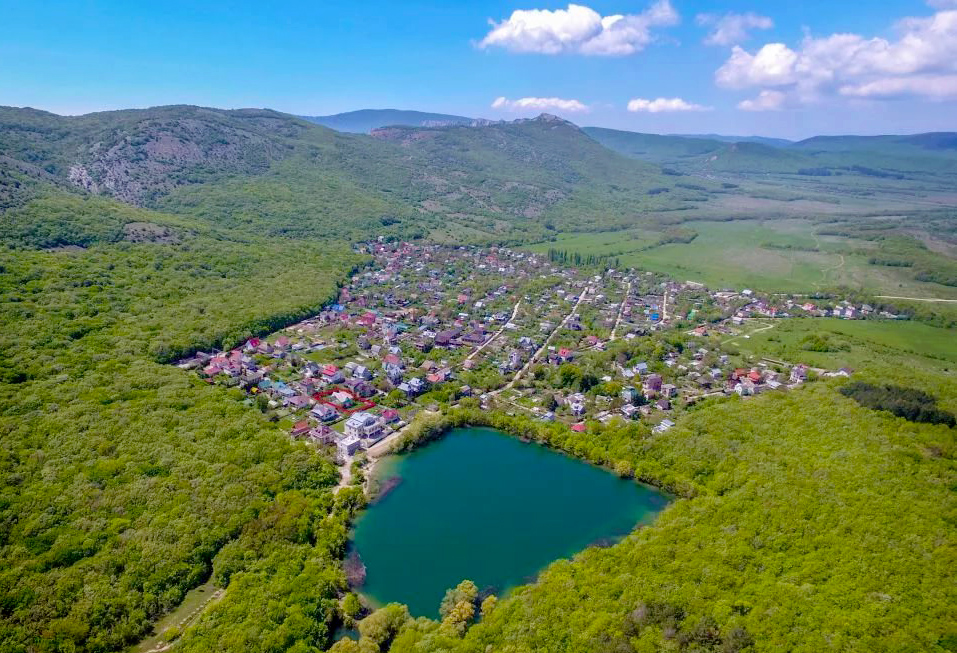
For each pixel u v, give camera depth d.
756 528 160.75
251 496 175.38
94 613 132.38
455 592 148.00
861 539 151.50
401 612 140.12
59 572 140.88
